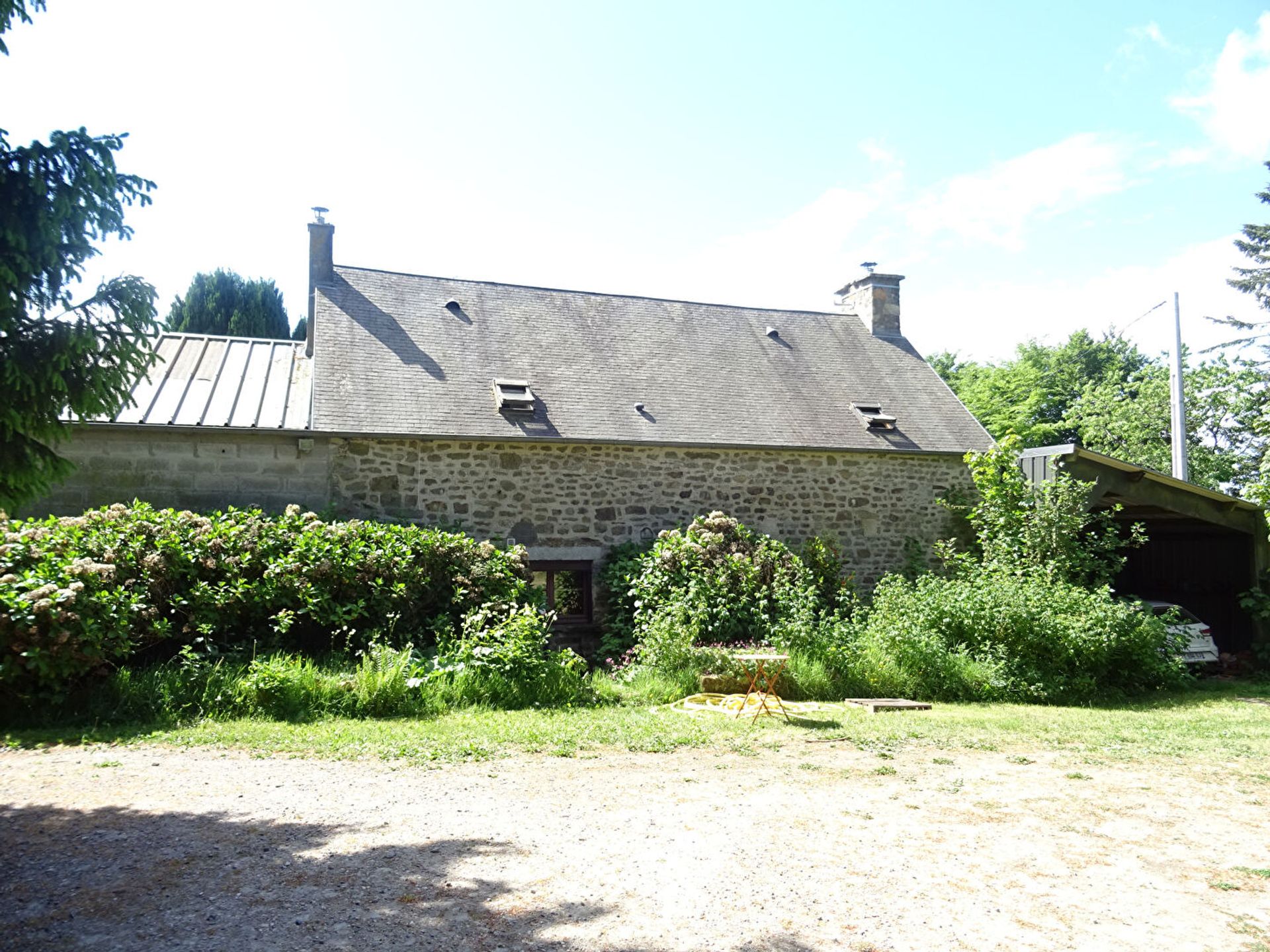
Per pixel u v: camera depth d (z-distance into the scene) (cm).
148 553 822
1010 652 1009
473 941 323
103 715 677
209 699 717
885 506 1378
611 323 1492
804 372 1521
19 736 629
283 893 363
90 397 459
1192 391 2494
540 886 377
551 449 1208
